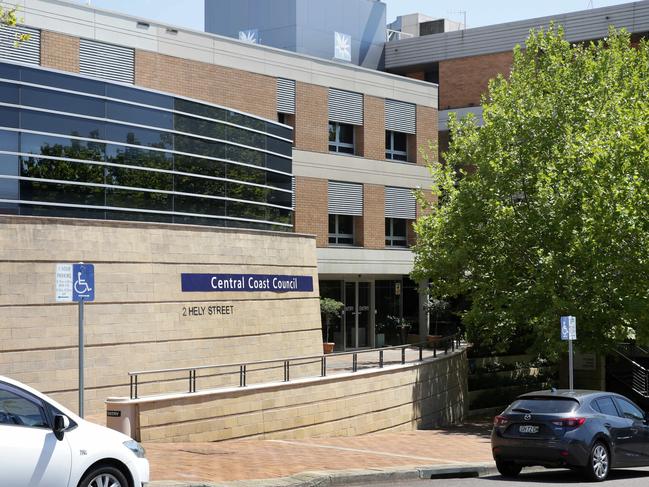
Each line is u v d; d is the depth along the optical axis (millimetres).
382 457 17438
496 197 28484
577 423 15156
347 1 49406
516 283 29156
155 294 21719
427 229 31141
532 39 30359
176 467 14203
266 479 13344
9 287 18516
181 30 31141
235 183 25453
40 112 20031
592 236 25984
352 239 39156
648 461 16391
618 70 29062
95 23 28375
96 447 9391
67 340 19438
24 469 8797
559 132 27531
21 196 19562
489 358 33688
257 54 34219
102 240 20516
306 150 36469
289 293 26703
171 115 23188
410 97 41594
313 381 21266
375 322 41312
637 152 25094
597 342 27594
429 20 59375
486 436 24031
